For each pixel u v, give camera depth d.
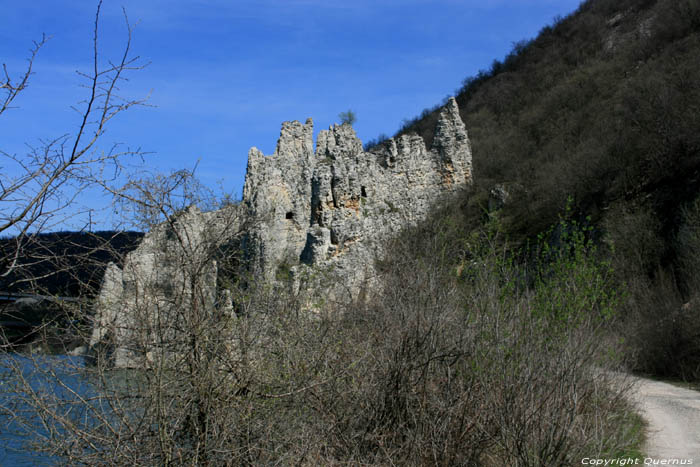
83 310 6.29
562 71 73.75
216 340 7.31
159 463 6.67
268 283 8.59
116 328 6.43
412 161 36.38
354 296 13.54
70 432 6.25
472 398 8.20
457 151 38.03
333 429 8.17
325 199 25.33
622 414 10.53
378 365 8.82
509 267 11.27
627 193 34.84
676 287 24.78
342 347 9.23
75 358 6.45
